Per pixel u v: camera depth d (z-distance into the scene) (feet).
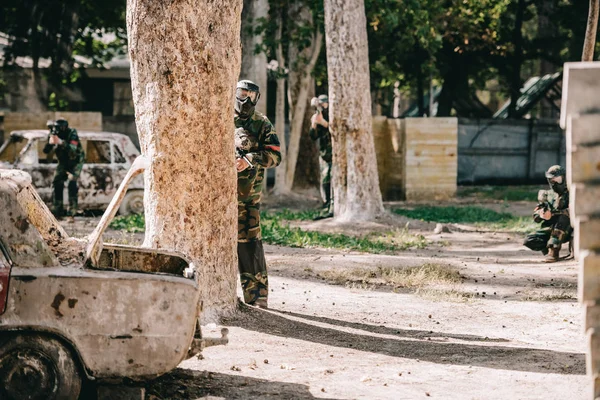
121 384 19.39
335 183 64.75
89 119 88.89
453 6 100.89
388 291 37.78
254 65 82.89
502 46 115.55
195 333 20.89
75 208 62.59
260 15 81.97
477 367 24.57
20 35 97.04
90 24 104.58
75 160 62.03
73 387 18.69
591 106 15.83
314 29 79.36
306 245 51.70
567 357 25.85
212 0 27.45
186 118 27.45
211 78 27.61
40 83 99.40
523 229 64.80
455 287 38.88
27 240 18.75
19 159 63.67
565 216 46.85
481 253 52.11
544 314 33.09
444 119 90.74
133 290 18.92
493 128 110.52
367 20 85.30
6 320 18.39
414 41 96.89
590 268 15.93
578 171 15.83
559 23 128.47
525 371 24.12
